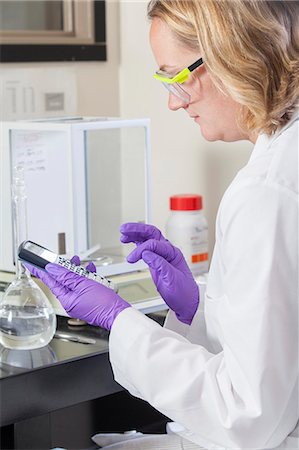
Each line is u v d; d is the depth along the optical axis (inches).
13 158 76.9
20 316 61.9
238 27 51.2
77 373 60.5
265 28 51.3
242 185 51.0
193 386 51.6
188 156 95.2
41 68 93.2
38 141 75.7
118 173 82.6
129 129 80.5
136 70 99.1
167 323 65.2
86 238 78.3
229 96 53.2
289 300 49.5
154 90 97.4
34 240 77.6
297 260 49.6
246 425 49.6
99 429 84.9
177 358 53.0
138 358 53.3
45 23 93.0
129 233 65.6
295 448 52.5
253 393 49.2
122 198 83.3
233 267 50.4
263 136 54.6
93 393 61.6
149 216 81.0
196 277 83.7
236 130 55.4
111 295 57.3
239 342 49.7
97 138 79.2
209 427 51.5
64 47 94.7
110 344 55.1
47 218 76.5
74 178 73.7
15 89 91.0
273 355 49.0
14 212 65.2
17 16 90.4
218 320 52.5
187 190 95.8
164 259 62.5
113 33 99.7
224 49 51.3
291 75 52.1
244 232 49.9
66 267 59.7
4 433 65.7
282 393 49.6
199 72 54.1
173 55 54.6
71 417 84.1
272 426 50.0
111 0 98.8
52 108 94.8
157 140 98.3
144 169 80.2
